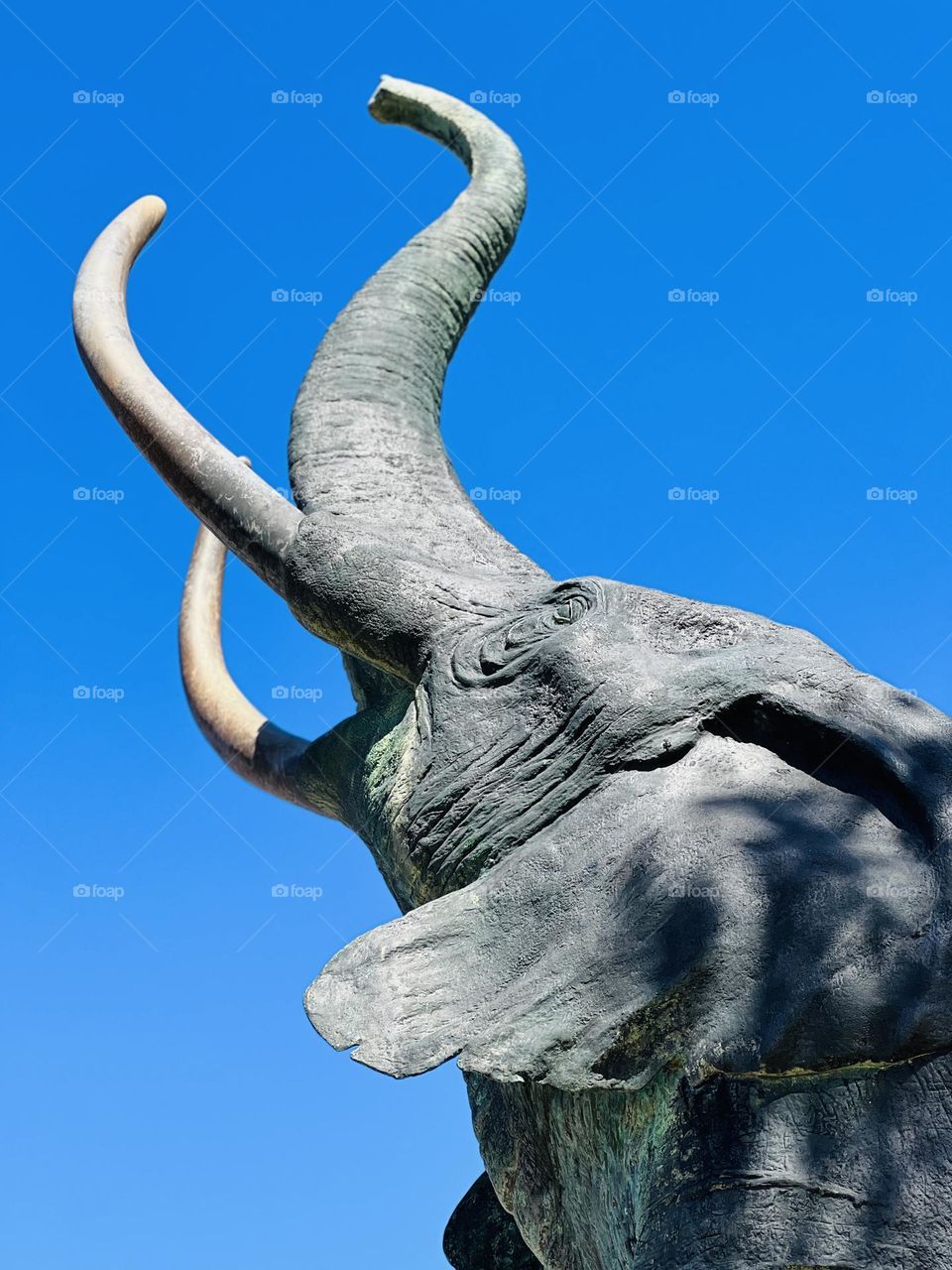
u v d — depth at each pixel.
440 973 3.78
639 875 3.71
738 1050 3.37
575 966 3.64
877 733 3.81
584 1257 3.80
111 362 5.76
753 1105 3.37
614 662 4.29
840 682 3.99
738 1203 3.26
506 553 5.39
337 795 5.09
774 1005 3.39
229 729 5.82
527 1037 3.59
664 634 4.46
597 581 4.58
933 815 3.59
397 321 6.48
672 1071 3.52
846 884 3.50
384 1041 3.68
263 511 5.35
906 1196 3.20
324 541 5.14
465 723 4.45
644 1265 3.30
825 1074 3.36
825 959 3.40
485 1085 4.36
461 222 7.02
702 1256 3.23
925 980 3.34
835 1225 3.19
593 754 4.12
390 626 4.90
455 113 7.65
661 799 3.92
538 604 4.66
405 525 5.39
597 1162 3.73
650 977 3.54
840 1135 3.29
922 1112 3.28
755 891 3.55
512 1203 4.13
